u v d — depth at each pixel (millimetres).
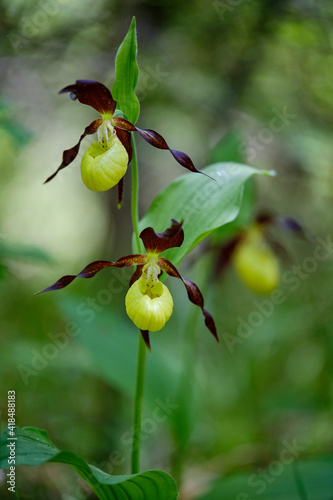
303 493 738
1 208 1201
